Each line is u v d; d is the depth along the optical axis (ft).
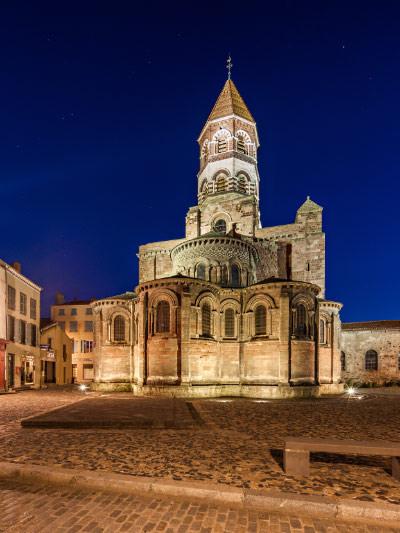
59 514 20.24
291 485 23.34
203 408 60.18
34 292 121.49
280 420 48.24
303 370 82.89
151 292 84.99
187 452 31.24
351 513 19.85
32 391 101.96
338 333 103.45
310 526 19.08
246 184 138.21
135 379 96.17
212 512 20.53
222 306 90.07
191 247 105.29
